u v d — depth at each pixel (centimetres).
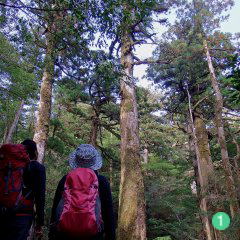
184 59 1792
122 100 1426
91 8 627
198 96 2042
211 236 1497
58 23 711
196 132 1980
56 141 1720
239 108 1898
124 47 1479
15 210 297
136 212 1170
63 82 1487
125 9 661
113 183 2272
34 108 2069
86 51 766
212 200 1417
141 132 2392
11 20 711
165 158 2444
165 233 2069
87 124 2125
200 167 1784
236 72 505
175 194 2022
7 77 1520
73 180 274
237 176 1498
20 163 314
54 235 269
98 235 265
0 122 2245
